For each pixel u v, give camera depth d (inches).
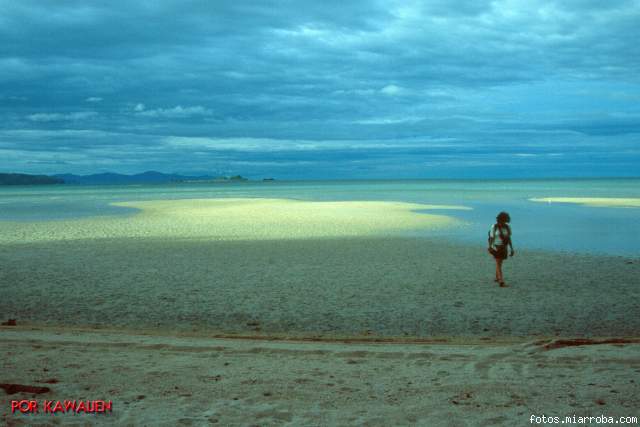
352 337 310.5
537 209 1359.5
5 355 242.4
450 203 1679.4
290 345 269.9
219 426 159.5
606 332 326.6
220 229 943.0
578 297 420.2
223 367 223.6
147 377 208.7
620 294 428.8
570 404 174.1
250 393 188.9
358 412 169.6
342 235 838.5
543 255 629.0
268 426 159.2
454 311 380.2
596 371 211.2
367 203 1659.7
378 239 787.4
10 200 2234.3
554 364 223.1
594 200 1737.2
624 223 987.3
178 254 658.2
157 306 400.8
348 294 436.8
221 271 543.5
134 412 170.9
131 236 849.5
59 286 474.3
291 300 417.7
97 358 238.1
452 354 244.5
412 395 185.5
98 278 510.0
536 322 350.3
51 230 951.0
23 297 431.2
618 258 601.0
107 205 1743.4
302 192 3078.2
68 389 194.5
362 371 216.7
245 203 1750.7
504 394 184.7
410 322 352.2
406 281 487.2
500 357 238.1
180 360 235.5
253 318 366.6
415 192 2859.3
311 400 181.5
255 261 603.5
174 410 172.6
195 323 354.3
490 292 440.1
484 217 1144.8
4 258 633.6
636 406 171.3
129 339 282.2
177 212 1365.7
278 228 950.4
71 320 362.0
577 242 735.1
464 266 562.3
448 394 185.8
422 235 831.7
